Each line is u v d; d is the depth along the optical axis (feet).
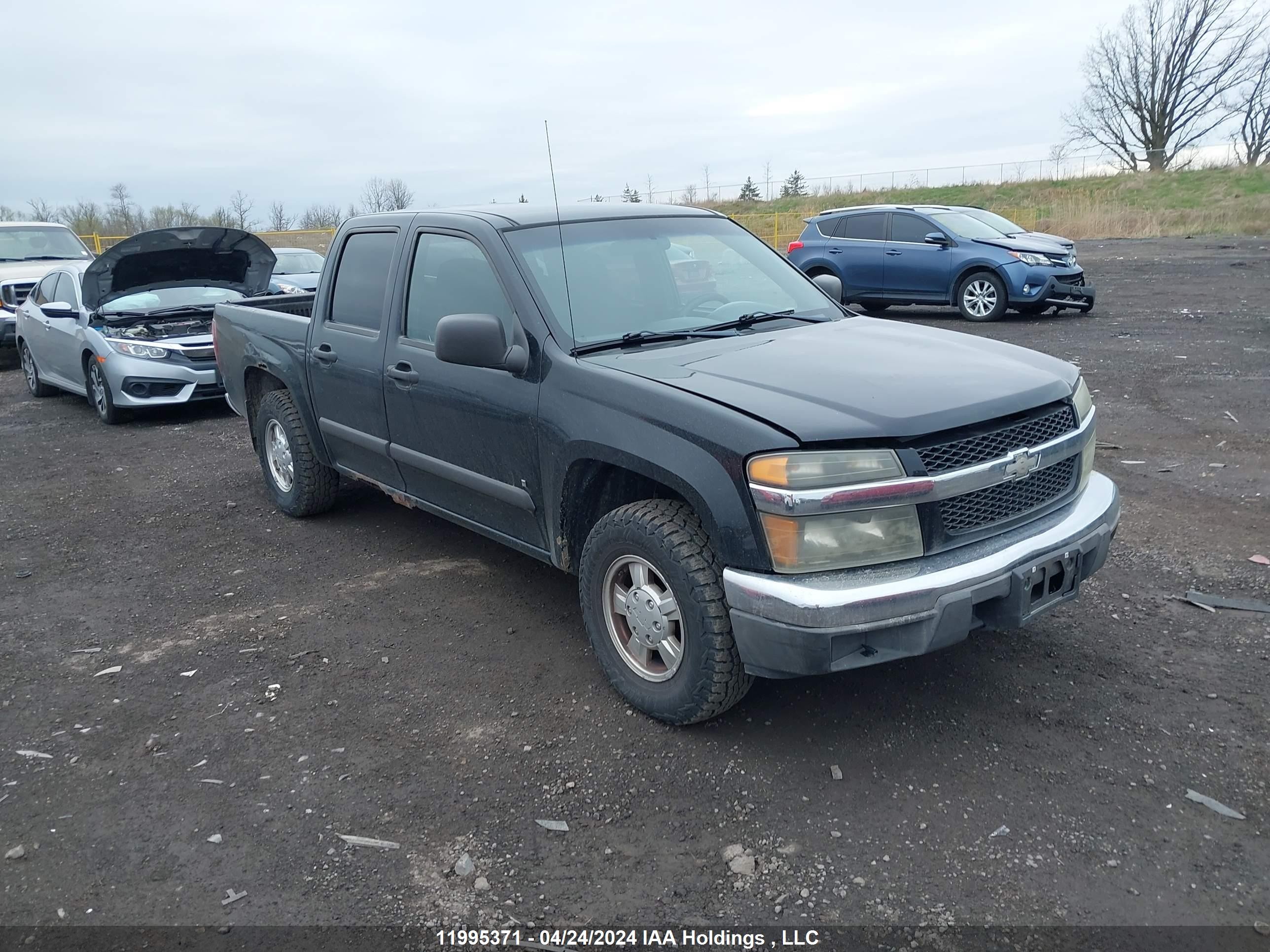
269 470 20.54
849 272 48.98
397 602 15.60
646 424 10.75
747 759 10.73
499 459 13.24
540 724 11.68
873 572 9.71
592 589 11.87
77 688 13.08
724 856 9.17
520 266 13.14
